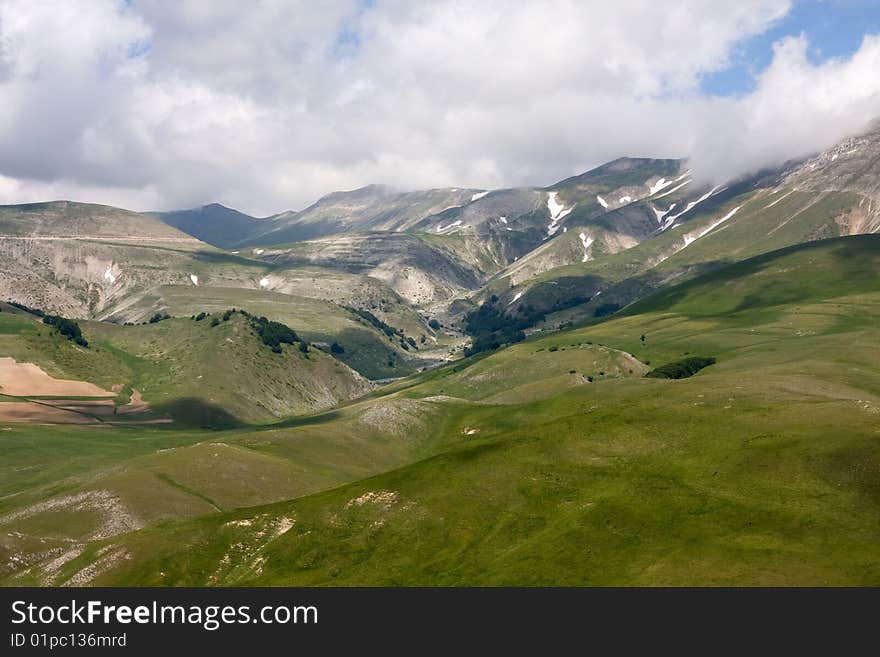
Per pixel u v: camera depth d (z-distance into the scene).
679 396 145.38
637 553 93.12
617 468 114.25
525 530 105.88
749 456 105.62
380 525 115.44
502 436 133.25
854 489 92.50
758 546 87.38
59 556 125.12
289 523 121.50
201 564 116.06
